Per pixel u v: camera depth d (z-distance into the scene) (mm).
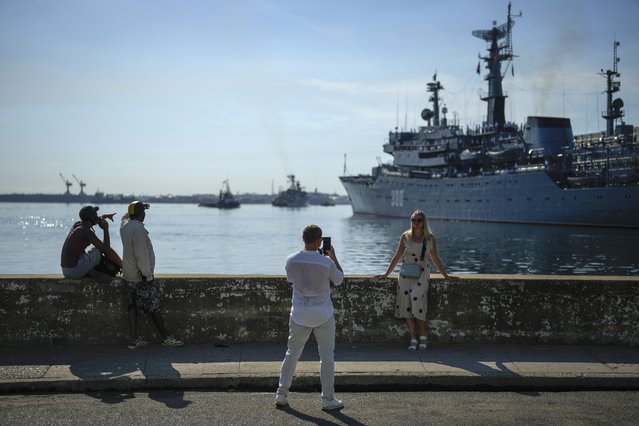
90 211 9062
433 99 119250
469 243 62250
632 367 7824
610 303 9031
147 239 8461
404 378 7457
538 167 87000
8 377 7316
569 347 8883
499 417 6332
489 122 104750
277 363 7969
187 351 8562
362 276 9203
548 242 62188
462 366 7848
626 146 78438
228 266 49781
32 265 51938
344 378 7461
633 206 74312
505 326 9094
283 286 9094
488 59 103375
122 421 6129
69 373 7492
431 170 113438
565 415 6395
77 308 8938
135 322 8680
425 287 8789
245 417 6309
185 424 6055
